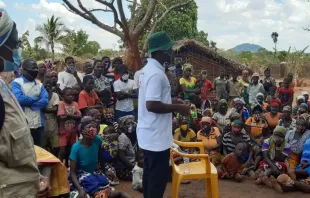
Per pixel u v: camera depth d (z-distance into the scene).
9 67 2.15
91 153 4.79
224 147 6.45
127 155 6.02
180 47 18.17
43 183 2.63
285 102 9.92
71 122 6.05
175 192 4.67
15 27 2.14
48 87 6.14
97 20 11.45
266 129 7.14
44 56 32.19
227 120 7.49
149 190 3.88
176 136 6.62
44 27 32.53
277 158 6.04
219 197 5.31
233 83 11.32
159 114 3.78
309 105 9.12
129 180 6.00
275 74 34.88
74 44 35.69
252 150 6.39
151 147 3.79
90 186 4.69
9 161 1.96
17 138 1.96
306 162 5.82
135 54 11.91
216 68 19.20
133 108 7.28
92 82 6.54
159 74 3.68
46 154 3.63
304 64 34.78
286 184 5.55
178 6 13.02
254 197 5.34
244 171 6.21
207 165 4.61
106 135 5.91
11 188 1.99
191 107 7.57
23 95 5.38
